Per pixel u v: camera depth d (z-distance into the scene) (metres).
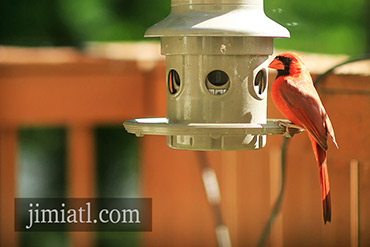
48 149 13.34
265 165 9.77
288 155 9.62
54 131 13.31
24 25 16.84
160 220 10.18
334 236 9.05
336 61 10.37
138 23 16.98
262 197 9.81
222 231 9.64
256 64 7.31
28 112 10.18
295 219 9.56
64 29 16.92
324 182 7.28
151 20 17.05
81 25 16.92
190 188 10.07
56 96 10.20
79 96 10.22
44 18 16.88
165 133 6.80
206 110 7.28
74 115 10.25
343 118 8.50
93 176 10.38
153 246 10.17
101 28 16.95
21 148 13.30
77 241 10.45
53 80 10.19
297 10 17.06
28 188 13.28
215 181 9.77
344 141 8.52
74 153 10.32
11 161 10.18
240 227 9.93
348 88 8.39
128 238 10.95
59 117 10.23
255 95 7.34
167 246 10.14
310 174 9.38
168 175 10.12
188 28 6.91
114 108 10.23
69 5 16.89
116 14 16.97
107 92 10.24
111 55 10.66
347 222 8.85
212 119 7.28
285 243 9.62
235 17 6.97
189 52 7.23
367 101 8.18
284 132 6.99
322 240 9.29
